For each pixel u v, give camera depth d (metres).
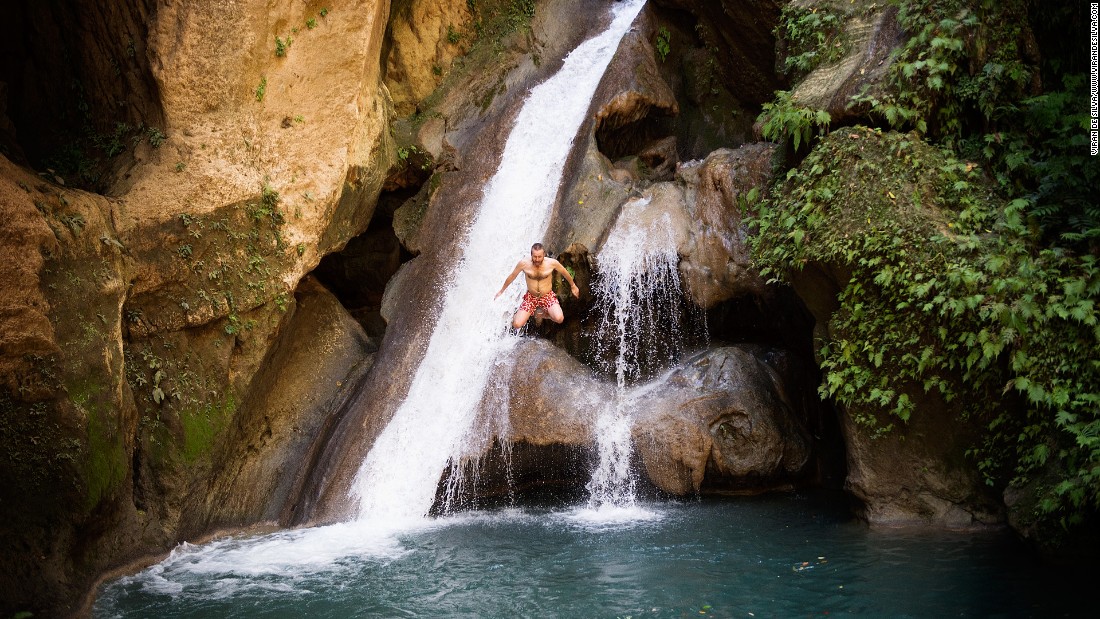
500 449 12.58
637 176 16.33
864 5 12.06
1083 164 10.17
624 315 13.80
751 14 15.82
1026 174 10.59
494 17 18.53
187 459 11.41
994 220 10.05
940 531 10.29
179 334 11.46
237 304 11.96
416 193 17.06
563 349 13.84
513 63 18.02
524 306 12.77
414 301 14.75
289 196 12.55
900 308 10.01
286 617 8.73
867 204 10.38
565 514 12.02
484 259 14.88
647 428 12.36
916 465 10.48
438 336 14.07
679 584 9.12
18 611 8.86
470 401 12.95
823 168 10.85
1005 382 9.70
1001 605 8.14
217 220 11.67
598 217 14.48
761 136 13.94
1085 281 9.27
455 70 17.95
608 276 13.88
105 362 9.83
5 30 11.90
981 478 10.20
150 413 11.14
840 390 10.84
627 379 13.85
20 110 12.09
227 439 12.15
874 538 10.26
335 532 11.63
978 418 10.06
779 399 13.06
